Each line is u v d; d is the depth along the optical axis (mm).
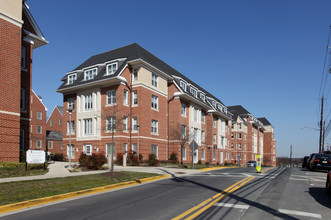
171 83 34375
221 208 7707
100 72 30469
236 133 66500
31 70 19953
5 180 12297
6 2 16875
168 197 9523
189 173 18938
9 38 16891
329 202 8633
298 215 7012
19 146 17328
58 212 7500
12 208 7824
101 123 28984
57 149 53875
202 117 40781
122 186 12461
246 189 11055
